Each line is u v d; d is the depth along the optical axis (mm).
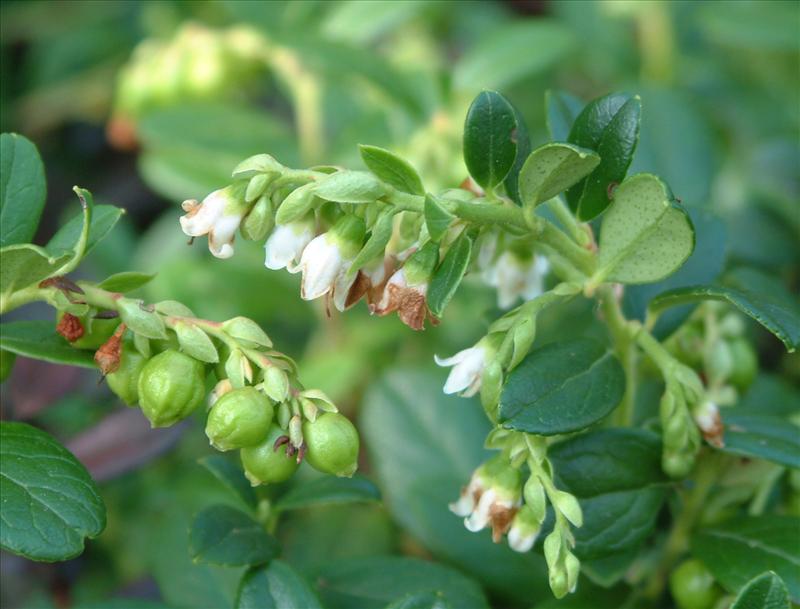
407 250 163
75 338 166
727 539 185
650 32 327
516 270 179
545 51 305
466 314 278
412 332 281
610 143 168
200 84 297
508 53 303
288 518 252
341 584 191
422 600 164
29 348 167
